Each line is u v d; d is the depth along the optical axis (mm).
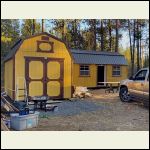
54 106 12641
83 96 17859
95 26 40594
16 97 15273
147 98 13078
